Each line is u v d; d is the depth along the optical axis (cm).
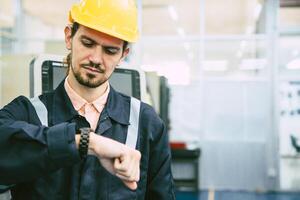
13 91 126
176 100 555
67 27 91
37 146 72
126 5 91
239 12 585
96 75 85
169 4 568
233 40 551
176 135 556
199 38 556
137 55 555
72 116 90
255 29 585
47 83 113
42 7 577
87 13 85
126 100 100
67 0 568
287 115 546
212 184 554
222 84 552
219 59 554
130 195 91
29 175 73
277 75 546
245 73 550
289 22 546
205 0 567
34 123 88
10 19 559
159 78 242
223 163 552
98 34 82
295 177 549
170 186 104
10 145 73
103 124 92
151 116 100
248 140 548
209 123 554
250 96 549
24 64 125
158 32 567
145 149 97
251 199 494
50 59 114
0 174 73
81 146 71
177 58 558
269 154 546
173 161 527
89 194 87
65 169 88
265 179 546
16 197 89
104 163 72
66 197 87
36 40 567
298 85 543
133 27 91
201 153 555
